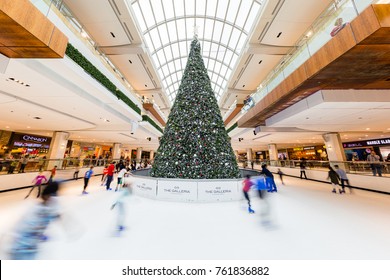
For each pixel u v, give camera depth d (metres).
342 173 8.86
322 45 5.97
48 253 2.98
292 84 7.21
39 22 4.00
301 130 14.40
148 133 18.53
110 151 34.28
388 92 7.18
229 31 18.28
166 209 5.55
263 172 9.16
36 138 19.89
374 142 20.70
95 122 12.21
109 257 2.94
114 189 9.30
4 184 8.12
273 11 10.55
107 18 11.31
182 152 7.16
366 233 3.87
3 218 4.64
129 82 20.52
